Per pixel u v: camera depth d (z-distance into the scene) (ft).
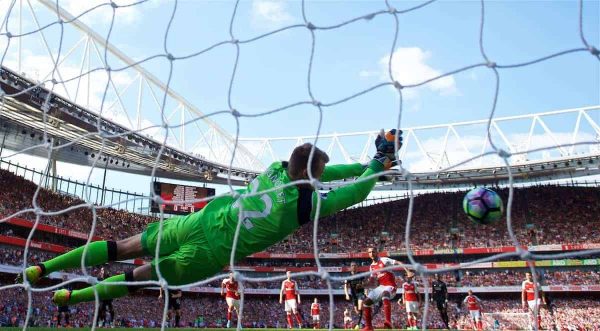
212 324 159.53
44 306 118.01
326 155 16.71
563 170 172.76
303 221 16.51
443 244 171.12
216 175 190.80
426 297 12.46
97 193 191.42
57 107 118.62
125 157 168.76
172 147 160.66
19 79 106.73
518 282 153.69
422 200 193.06
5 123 131.03
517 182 191.01
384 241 181.57
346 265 182.80
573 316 143.23
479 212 17.51
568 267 152.97
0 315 106.11
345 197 17.22
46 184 168.14
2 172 141.59
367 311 31.53
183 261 17.11
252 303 174.29
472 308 77.87
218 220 17.08
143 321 138.82
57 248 141.69
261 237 16.70
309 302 172.96
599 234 154.20
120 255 18.45
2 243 126.72
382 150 17.25
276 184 16.69
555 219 165.07
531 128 164.55
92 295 18.44
